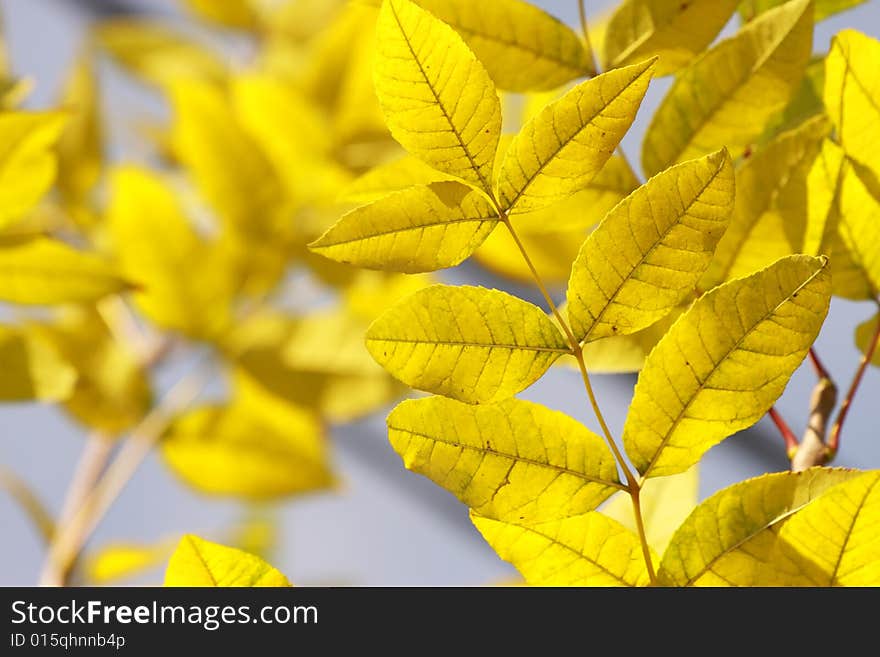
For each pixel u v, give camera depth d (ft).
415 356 2.44
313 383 3.70
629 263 2.43
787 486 2.45
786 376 2.43
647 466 2.46
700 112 2.73
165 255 3.69
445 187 2.46
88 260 3.09
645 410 2.45
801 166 2.72
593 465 2.46
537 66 2.72
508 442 2.45
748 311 2.42
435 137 2.44
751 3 2.91
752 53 2.71
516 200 2.46
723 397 2.43
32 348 3.14
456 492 2.45
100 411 3.67
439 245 2.46
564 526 2.50
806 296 2.42
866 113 2.68
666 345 2.43
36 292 3.09
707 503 2.47
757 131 2.73
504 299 2.44
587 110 2.43
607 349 2.70
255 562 2.48
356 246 2.46
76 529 3.60
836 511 2.43
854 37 2.66
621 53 2.72
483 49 2.71
